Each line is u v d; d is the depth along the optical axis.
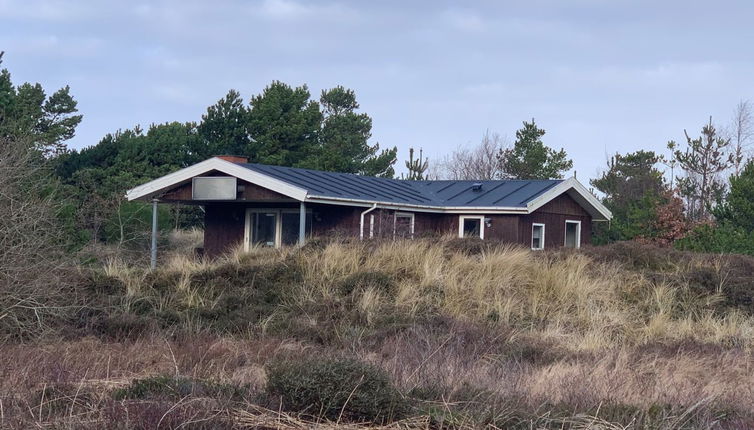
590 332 18.88
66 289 19.36
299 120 57.25
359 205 32.31
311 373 10.70
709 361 16.16
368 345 17.25
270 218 33.94
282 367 11.19
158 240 37.03
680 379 13.75
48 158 27.19
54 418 9.67
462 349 16.22
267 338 17.59
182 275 21.98
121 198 36.09
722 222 42.75
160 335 18.05
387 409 10.47
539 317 20.30
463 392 11.63
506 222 35.28
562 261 23.61
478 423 10.24
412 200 35.78
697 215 57.12
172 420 9.42
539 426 10.26
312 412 10.51
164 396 10.52
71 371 12.25
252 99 58.38
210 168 32.56
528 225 35.62
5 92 40.72
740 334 19.78
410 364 13.71
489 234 35.69
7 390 10.80
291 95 58.59
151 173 50.06
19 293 17.48
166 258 29.50
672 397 11.96
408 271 21.91
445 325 18.62
